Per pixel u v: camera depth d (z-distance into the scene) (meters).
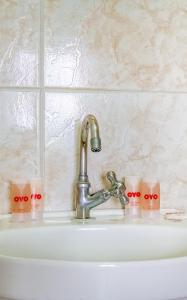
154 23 0.90
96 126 0.75
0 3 0.82
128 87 0.88
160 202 0.90
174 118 0.91
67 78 0.85
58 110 0.84
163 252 0.73
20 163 0.83
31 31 0.83
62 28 0.85
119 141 0.88
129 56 0.88
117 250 0.74
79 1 0.86
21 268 0.48
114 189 0.79
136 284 0.48
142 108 0.89
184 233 0.72
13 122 0.82
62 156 0.85
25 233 0.70
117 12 0.88
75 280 0.47
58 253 0.72
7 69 0.82
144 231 0.75
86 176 0.81
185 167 0.91
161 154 0.90
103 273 0.47
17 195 0.78
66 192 0.85
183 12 0.91
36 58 0.83
